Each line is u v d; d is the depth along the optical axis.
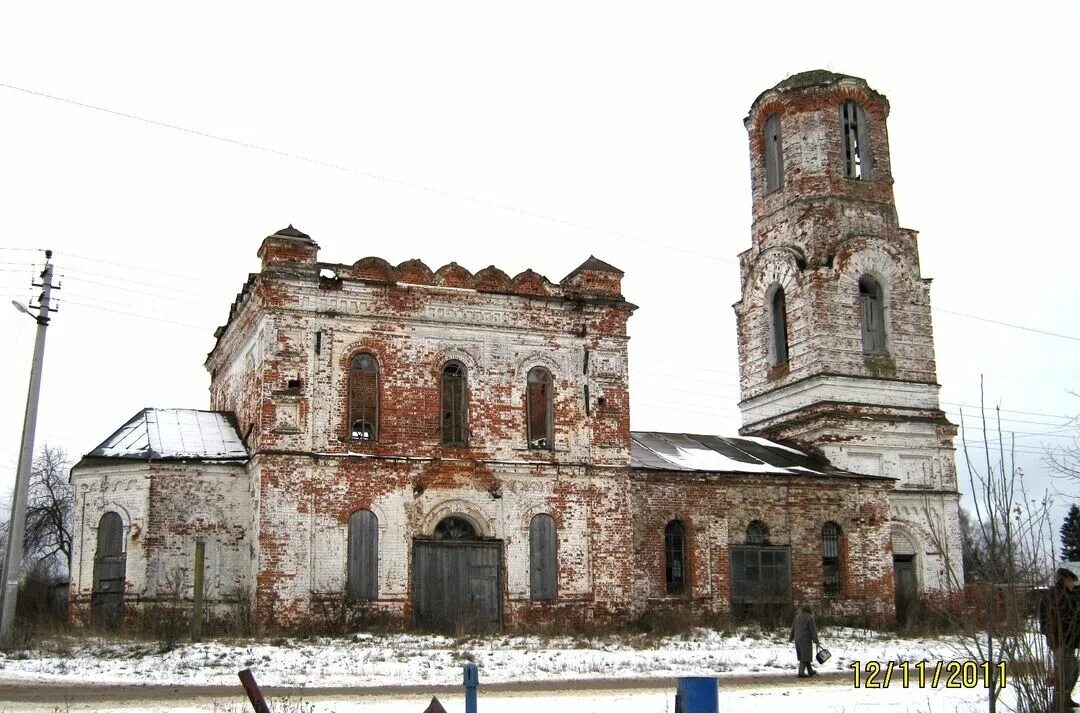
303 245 31.70
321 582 30.20
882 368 43.22
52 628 28.12
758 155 46.88
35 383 27.73
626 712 16.59
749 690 19.92
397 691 19.52
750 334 46.56
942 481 43.09
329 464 30.89
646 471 35.69
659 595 35.12
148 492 30.72
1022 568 13.88
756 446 42.31
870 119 45.53
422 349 32.59
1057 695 13.81
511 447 33.00
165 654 23.84
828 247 43.69
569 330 34.38
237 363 35.66
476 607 31.69
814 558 37.75
